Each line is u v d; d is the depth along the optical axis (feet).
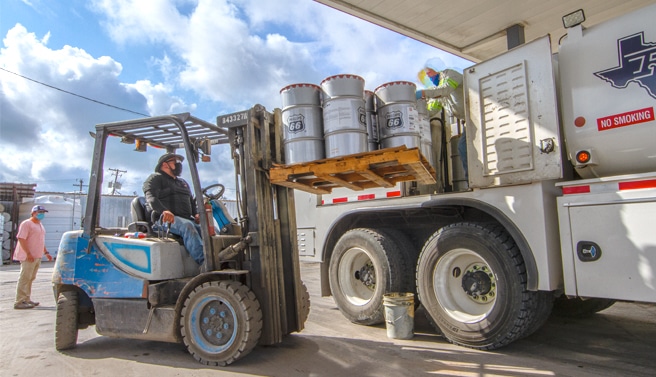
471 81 13.93
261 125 13.82
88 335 16.44
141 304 13.41
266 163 13.64
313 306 20.99
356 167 11.77
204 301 12.66
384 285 15.87
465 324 13.52
